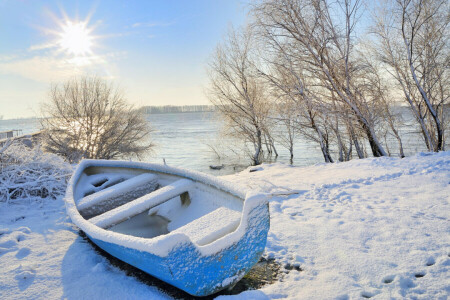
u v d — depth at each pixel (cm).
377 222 411
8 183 557
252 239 265
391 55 1088
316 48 1026
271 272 306
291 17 1013
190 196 427
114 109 2069
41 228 419
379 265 302
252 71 1252
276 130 1752
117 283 281
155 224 434
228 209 323
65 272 300
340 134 1181
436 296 249
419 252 320
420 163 710
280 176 789
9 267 308
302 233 392
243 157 2116
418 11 981
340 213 461
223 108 1830
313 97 1080
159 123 8575
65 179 656
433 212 428
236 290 277
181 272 229
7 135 1808
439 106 1197
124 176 577
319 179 702
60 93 1953
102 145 2023
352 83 1055
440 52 1058
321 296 257
